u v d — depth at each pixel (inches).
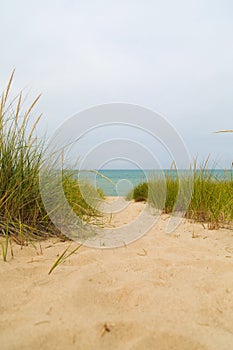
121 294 60.9
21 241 92.4
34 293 59.3
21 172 104.8
